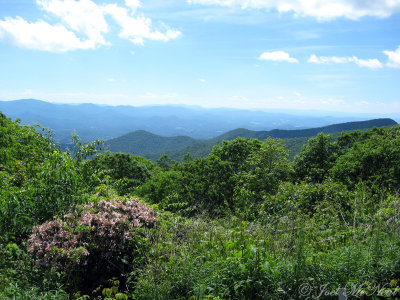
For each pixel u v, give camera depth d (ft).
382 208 18.28
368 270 11.18
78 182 19.44
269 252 13.42
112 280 13.33
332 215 22.08
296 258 11.63
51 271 12.20
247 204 33.06
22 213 15.79
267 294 10.52
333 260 11.87
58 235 14.07
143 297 11.61
